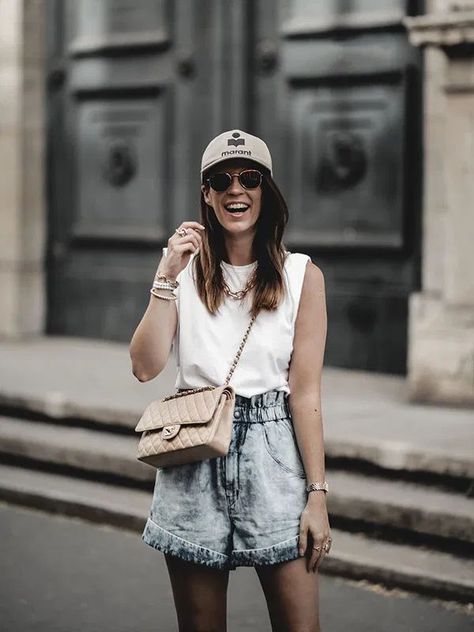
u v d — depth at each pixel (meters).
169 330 2.82
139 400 6.23
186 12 7.65
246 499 2.73
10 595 4.32
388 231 6.91
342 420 5.68
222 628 2.81
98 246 8.25
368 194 6.98
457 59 5.93
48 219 8.42
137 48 7.88
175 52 7.72
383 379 6.89
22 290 8.39
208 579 2.78
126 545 4.97
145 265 8.02
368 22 6.88
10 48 8.28
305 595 2.75
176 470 2.78
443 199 6.17
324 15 7.07
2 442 6.14
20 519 5.40
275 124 7.35
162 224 7.88
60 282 8.41
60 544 4.98
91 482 5.77
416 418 5.75
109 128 8.11
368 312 7.02
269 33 7.34
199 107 7.64
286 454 2.78
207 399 2.70
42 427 6.29
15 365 7.32
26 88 8.32
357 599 4.27
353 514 4.84
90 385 6.66
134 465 5.59
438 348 6.07
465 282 6.00
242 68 7.43
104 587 4.42
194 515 2.74
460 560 4.50
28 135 8.36
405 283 6.89
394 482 5.10
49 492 5.53
